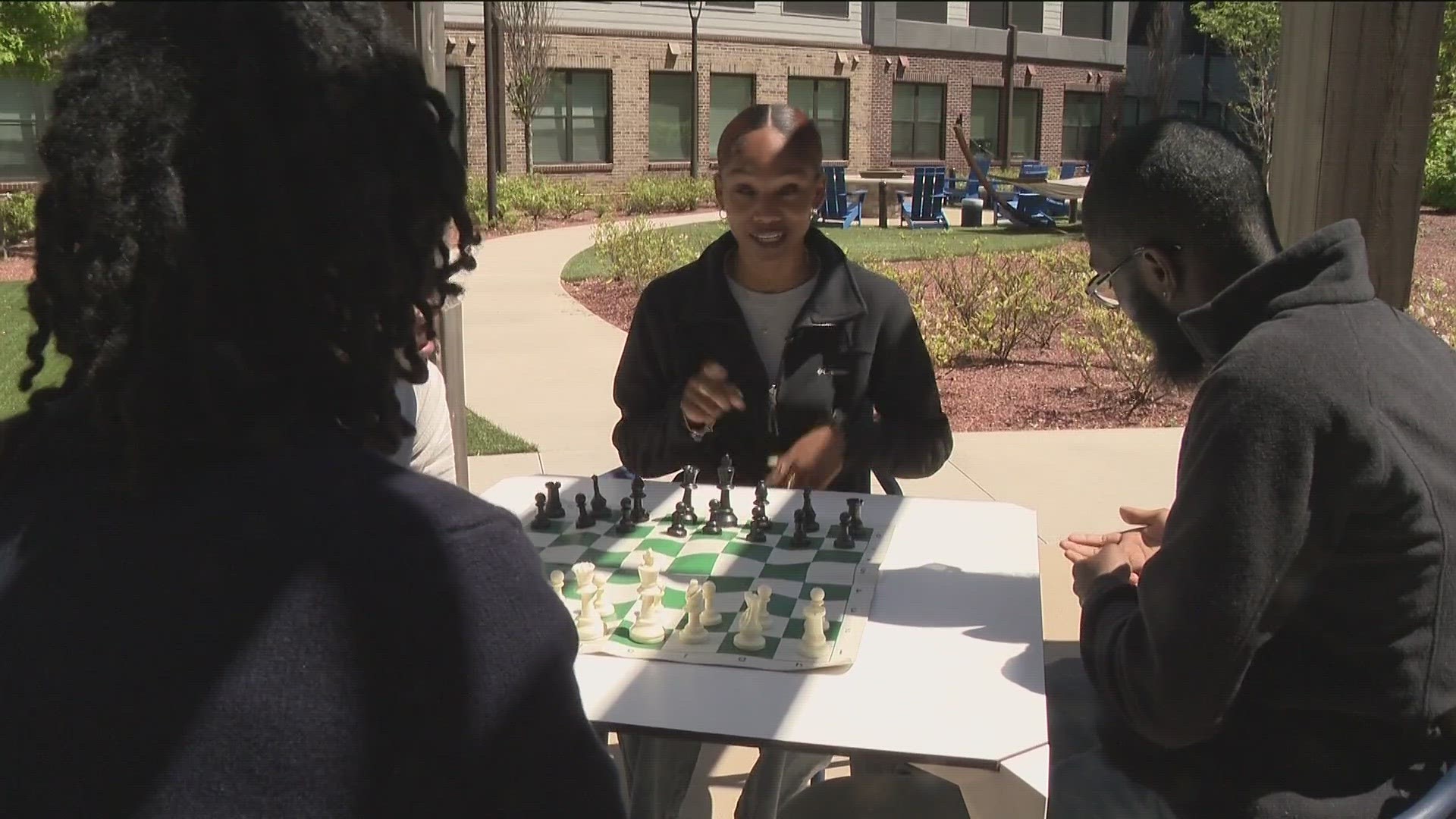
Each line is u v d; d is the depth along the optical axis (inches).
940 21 1202.0
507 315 408.2
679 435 112.0
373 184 36.1
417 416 97.5
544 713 35.9
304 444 36.2
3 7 469.7
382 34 38.0
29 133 613.6
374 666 33.5
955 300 366.3
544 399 281.9
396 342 38.6
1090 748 77.6
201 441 34.9
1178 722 60.5
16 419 37.5
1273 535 56.2
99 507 35.1
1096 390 296.0
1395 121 61.4
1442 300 338.0
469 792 34.7
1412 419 58.1
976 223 817.5
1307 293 60.1
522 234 719.7
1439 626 59.8
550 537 92.1
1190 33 1078.4
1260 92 502.6
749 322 116.6
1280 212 63.9
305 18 36.0
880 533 93.4
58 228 34.7
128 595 33.6
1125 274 69.4
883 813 72.0
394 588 33.8
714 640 71.8
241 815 32.3
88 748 32.9
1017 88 1220.5
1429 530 58.4
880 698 64.4
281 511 34.3
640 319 119.8
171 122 34.0
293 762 32.6
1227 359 59.2
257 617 33.1
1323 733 62.9
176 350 34.1
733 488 107.7
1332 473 56.6
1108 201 68.1
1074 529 191.0
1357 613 60.4
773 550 89.0
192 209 34.2
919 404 118.0
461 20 909.2
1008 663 69.1
